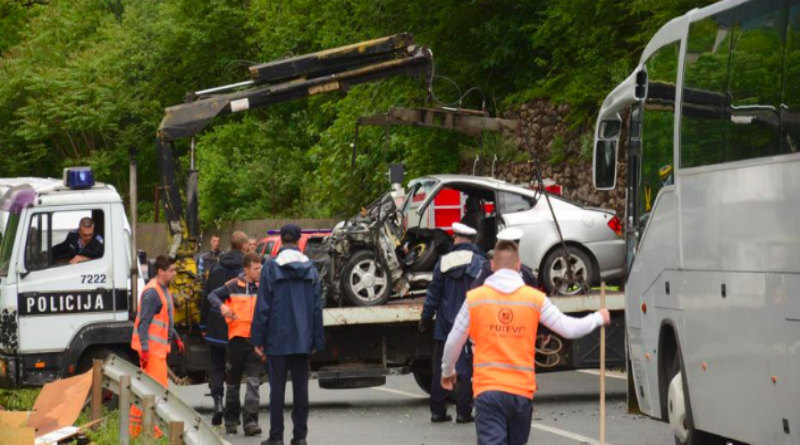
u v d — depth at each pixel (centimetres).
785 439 1009
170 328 1609
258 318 1420
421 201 2022
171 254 1945
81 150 6794
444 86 3728
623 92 1518
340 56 2080
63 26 7094
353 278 1903
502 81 3709
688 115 1262
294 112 5975
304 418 1440
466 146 3566
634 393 1497
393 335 1941
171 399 1203
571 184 3039
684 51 1286
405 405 1962
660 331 1348
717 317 1159
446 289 1631
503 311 959
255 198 5681
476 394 960
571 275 2014
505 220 2027
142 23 6838
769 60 1052
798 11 999
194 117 1998
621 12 3036
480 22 3691
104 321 1836
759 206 1061
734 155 1123
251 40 6341
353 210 3759
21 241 1825
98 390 1434
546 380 2300
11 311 1819
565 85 3184
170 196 1983
